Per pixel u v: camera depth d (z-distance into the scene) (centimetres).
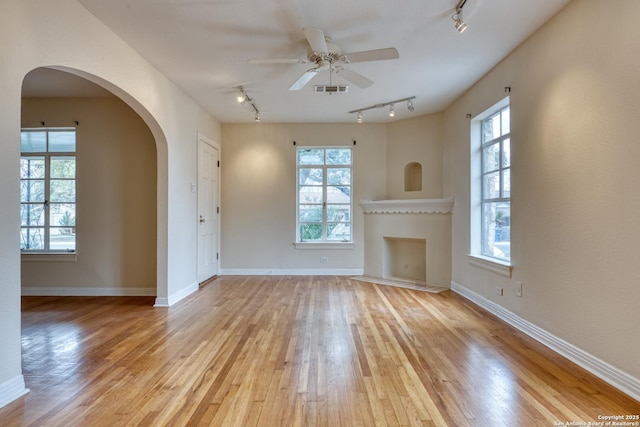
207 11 259
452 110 475
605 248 214
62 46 234
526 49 299
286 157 585
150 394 202
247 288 484
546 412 184
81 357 254
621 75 201
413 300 418
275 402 194
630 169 196
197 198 482
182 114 431
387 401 195
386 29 283
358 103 476
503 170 365
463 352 262
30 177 460
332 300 418
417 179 558
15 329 197
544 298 277
